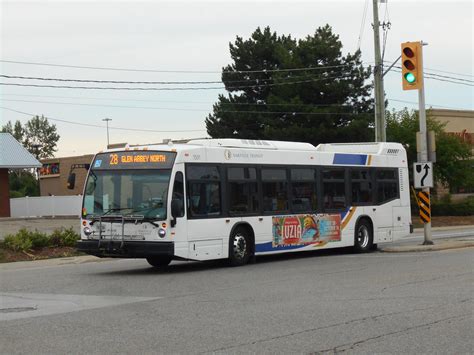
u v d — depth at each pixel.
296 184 20.08
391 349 8.07
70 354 8.01
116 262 21.16
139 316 10.45
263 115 48.09
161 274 16.52
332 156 21.45
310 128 45.06
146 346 8.35
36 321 10.16
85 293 13.21
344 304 11.23
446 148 47.00
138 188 16.53
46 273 17.61
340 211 21.50
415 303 11.23
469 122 56.66
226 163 17.89
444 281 13.94
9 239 22.95
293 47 49.28
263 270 16.89
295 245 19.83
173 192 16.27
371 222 22.61
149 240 16.14
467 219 45.94
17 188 82.06
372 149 23.48
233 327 9.44
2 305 11.81
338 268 17.00
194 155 16.95
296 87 46.47
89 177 17.17
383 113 34.16
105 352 8.08
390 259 19.17
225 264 18.64
